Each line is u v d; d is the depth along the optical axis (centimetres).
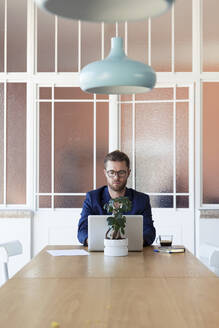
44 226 537
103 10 177
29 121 547
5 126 550
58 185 547
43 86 547
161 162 539
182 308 182
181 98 538
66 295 203
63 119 548
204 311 178
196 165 532
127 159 355
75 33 542
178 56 536
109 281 232
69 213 538
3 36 547
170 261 291
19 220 529
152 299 196
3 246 315
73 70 543
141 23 538
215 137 536
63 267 271
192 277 242
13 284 225
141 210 362
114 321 166
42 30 545
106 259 298
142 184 541
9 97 549
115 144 543
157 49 536
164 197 537
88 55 541
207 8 534
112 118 544
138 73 257
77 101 547
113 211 317
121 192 361
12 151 550
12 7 545
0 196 548
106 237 317
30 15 542
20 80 548
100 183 546
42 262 287
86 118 547
